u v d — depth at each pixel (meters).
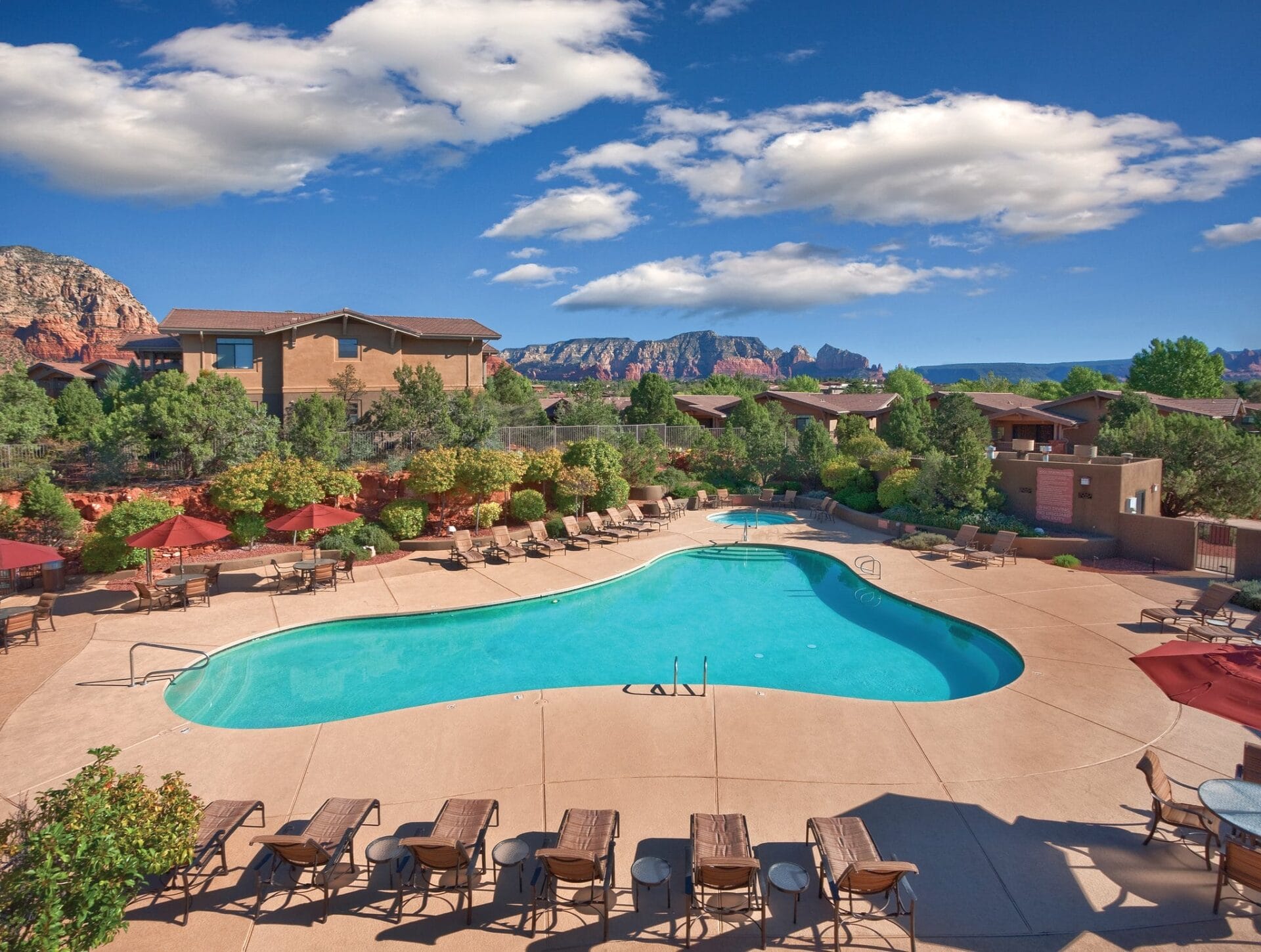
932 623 17.19
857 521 29.62
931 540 24.12
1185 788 8.95
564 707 11.56
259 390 34.06
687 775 9.36
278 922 6.79
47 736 10.53
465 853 6.79
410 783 9.19
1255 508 24.62
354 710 12.57
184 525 15.59
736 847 7.14
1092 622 15.95
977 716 11.14
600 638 16.47
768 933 6.64
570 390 78.62
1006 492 26.44
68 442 26.25
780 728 10.73
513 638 16.41
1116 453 28.44
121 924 5.94
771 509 34.06
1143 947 6.38
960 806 8.60
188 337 33.25
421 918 6.87
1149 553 21.45
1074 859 7.60
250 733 10.66
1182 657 7.82
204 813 7.44
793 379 100.50
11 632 14.13
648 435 37.53
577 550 24.28
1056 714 11.19
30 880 5.38
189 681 13.28
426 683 13.75
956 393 36.81
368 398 35.34
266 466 21.09
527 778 9.30
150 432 23.64
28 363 127.81
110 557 18.73
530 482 28.19
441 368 37.38
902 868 6.23
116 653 14.04
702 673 14.30
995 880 7.27
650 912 6.97
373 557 22.06
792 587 20.91
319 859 6.83
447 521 25.33
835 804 8.66
